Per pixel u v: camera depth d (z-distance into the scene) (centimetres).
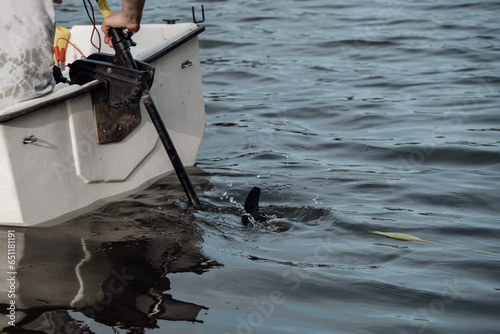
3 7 268
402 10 902
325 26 825
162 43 353
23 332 202
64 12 886
